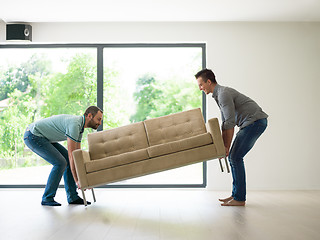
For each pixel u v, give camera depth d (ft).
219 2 16.65
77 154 12.48
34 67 19.88
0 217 11.26
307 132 19.29
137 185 19.36
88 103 19.74
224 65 19.30
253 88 19.29
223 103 12.89
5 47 19.79
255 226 9.73
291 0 16.46
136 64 19.84
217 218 10.93
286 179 19.15
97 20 18.98
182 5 16.98
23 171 19.53
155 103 19.71
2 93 19.86
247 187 19.08
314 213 11.79
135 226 9.83
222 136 13.01
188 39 19.30
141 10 17.58
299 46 19.42
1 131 19.75
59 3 16.61
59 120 13.42
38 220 10.73
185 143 12.46
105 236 8.67
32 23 19.29
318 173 19.20
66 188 14.24
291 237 8.50
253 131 12.94
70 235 8.79
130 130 14.23
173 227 9.67
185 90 19.76
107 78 19.76
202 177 19.43
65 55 19.89
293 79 19.35
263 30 19.40
